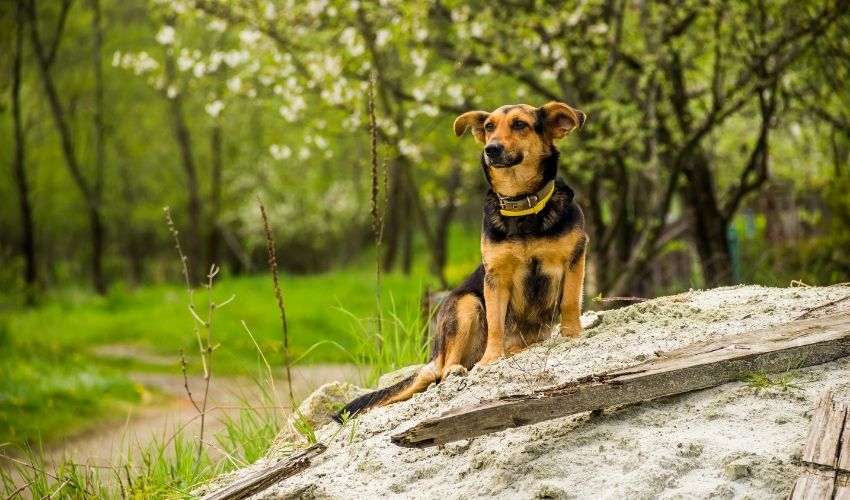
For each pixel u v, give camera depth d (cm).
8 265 3088
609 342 500
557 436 409
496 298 556
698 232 1423
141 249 4994
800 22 1250
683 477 364
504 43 1334
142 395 1330
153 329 2045
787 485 346
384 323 793
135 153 3856
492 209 561
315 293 2330
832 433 357
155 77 1650
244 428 676
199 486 497
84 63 3434
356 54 1321
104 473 680
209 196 3975
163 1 1452
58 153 3638
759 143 1385
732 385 421
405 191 3100
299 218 4028
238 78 1457
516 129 545
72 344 1972
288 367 615
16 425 1093
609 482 366
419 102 1384
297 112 1449
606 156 1327
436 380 543
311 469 448
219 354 1709
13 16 2909
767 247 1617
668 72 1320
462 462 417
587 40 1298
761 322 490
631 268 1298
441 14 1357
